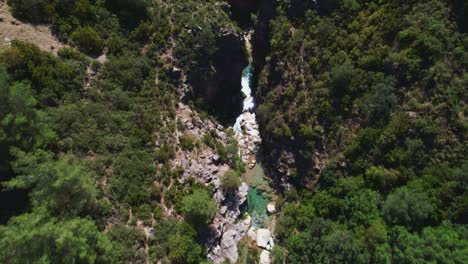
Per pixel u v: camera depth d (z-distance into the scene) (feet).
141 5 192.03
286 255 163.53
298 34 194.49
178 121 183.93
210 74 208.13
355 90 170.60
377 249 140.05
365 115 165.37
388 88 160.97
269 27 215.72
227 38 214.28
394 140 155.94
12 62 139.74
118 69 176.35
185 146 177.37
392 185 155.22
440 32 153.38
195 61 200.13
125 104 170.50
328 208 164.35
